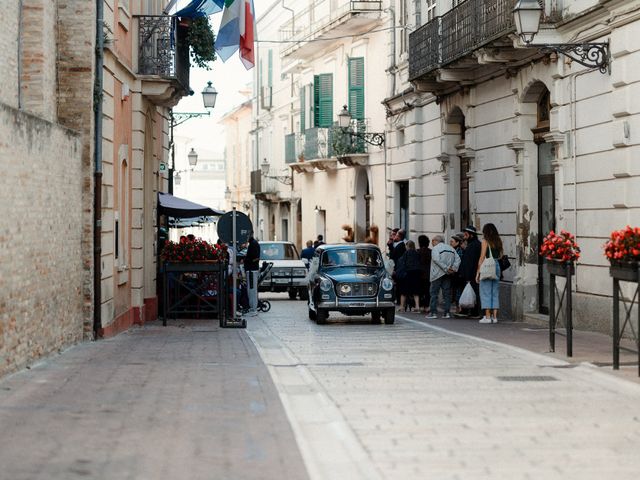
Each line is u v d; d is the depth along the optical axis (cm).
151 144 2595
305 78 5109
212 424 979
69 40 1811
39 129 1462
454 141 3025
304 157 4769
